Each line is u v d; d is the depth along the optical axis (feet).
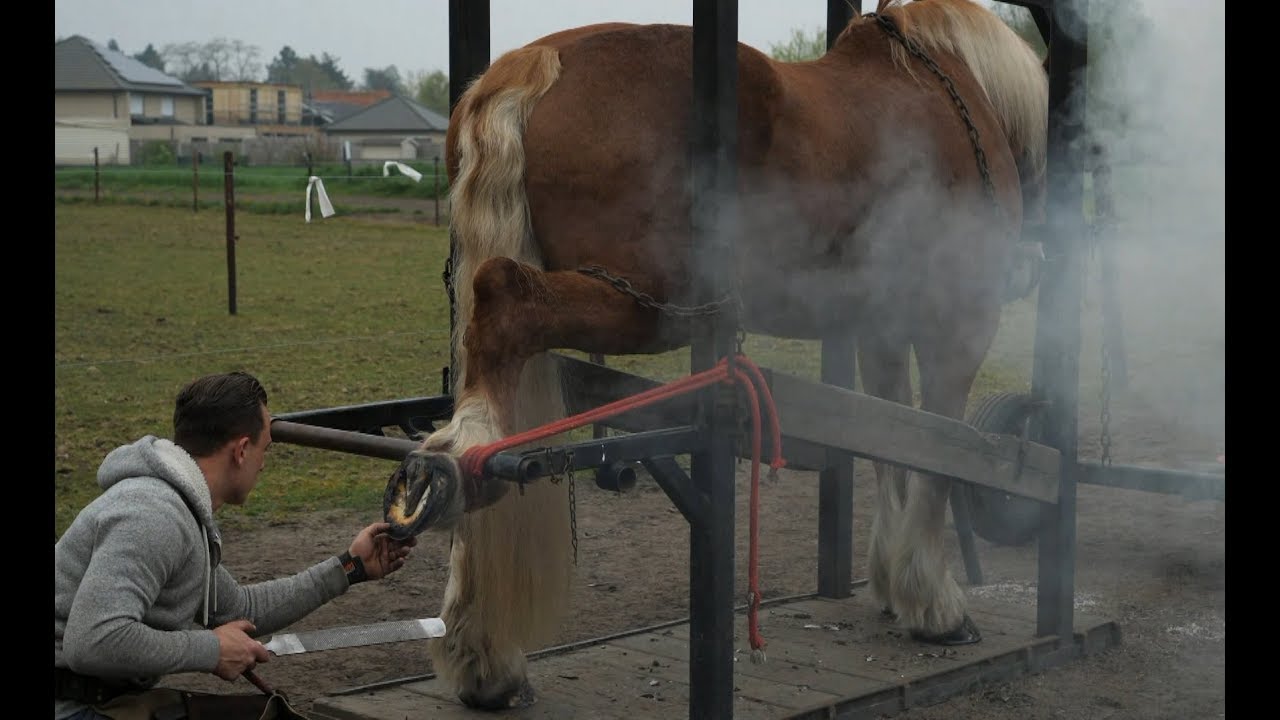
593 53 9.45
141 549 7.22
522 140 9.29
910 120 11.70
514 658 10.73
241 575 15.53
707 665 9.48
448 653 10.64
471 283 9.43
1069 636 13.02
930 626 12.69
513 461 8.05
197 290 45.85
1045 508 12.94
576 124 9.24
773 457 9.41
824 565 14.64
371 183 96.73
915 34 12.85
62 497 18.60
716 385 9.26
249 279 49.44
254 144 162.61
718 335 9.26
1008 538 16.17
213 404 7.95
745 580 16.06
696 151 9.04
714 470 9.35
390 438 9.43
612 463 8.66
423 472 8.24
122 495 7.40
